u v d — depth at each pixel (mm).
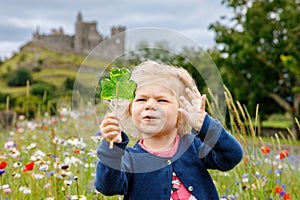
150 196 2422
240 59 22625
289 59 19469
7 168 3691
